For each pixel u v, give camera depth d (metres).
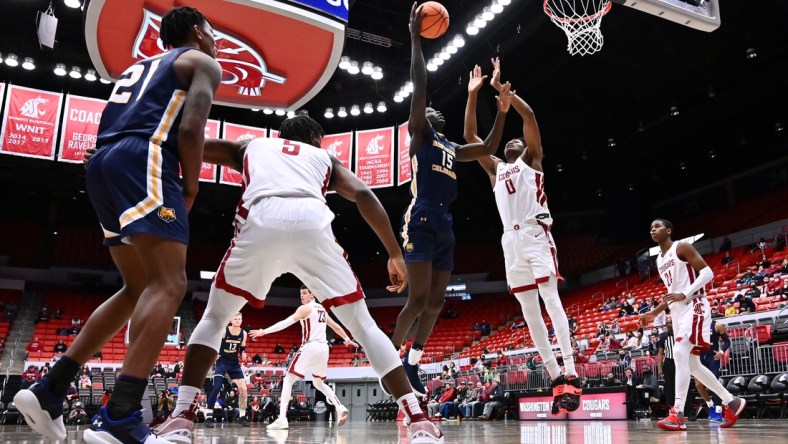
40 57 19.62
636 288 24.31
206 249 31.78
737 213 26.06
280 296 30.22
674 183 29.20
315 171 2.79
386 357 2.60
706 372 5.29
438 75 19.48
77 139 17.12
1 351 22.30
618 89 21.03
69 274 28.45
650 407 10.11
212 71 2.38
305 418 17.61
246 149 2.88
